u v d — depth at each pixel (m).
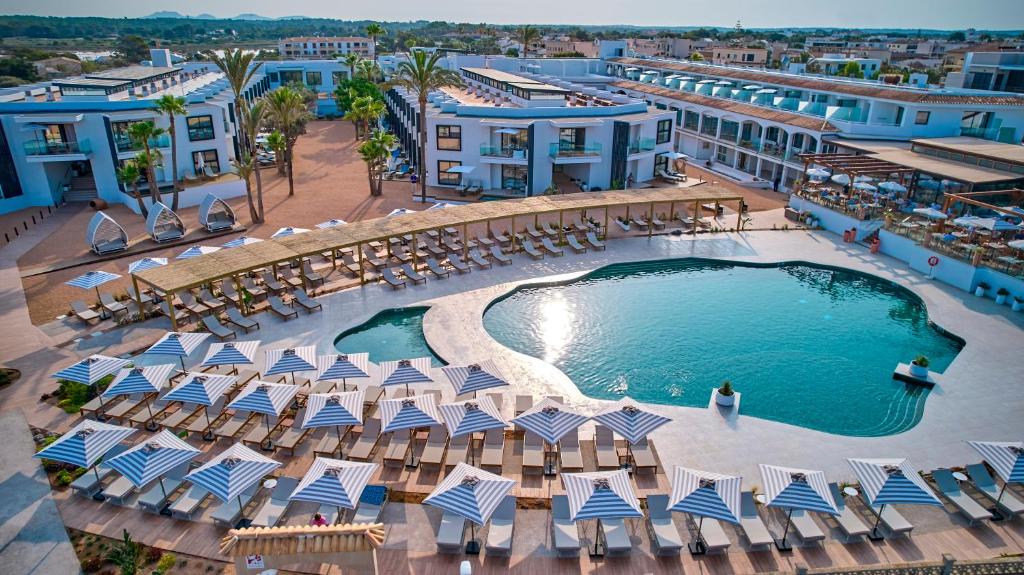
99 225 36.84
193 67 85.81
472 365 21.45
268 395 19.92
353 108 61.09
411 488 18.47
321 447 19.80
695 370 25.41
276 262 29.92
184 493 18.17
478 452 20.05
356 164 63.41
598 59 98.62
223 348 22.84
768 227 43.31
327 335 27.80
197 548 16.28
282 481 17.69
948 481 18.12
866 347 27.41
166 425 20.92
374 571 14.79
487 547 15.95
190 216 44.78
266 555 14.35
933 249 34.88
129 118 46.69
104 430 18.08
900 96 50.28
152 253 37.69
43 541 16.50
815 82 60.94
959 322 29.12
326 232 33.72
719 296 32.69
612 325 29.30
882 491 15.75
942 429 21.33
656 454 19.53
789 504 15.40
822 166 47.28
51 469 19.23
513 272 34.97
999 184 39.00
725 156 64.06
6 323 28.80
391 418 18.98
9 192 45.97
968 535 16.73
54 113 45.97
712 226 43.09
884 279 34.47
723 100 64.38
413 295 31.88
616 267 36.34
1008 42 154.75
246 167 42.00
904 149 46.78
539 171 49.41
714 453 20.05
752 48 152.12
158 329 28.39
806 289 33.78
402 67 48.28
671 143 56.44
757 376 25.00
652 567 15.70
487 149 49.06
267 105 50.72
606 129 50.28
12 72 119.88
